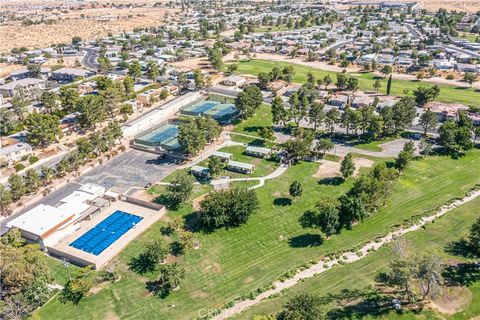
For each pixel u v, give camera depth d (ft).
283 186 511.81
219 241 417.90
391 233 420.36
